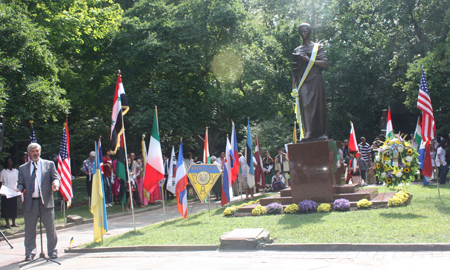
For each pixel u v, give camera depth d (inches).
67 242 384.2
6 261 305.9
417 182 675.4
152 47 874.1
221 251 272.7
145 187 410.9
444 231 254.8
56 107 581.9
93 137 1102.4
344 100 1339.8
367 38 1332.4
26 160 517.7
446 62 858.8
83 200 740.0
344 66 1267.2
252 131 1116.5
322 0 1401.3
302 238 275.6
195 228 357.7
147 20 964.0
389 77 1285.7
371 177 711.1
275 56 1123.9
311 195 412.2
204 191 444.8
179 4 1021.8
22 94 542.6
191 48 943.7
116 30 923.4
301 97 444.5
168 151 1229.1
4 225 484.1
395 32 1224.8
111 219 534.0
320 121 438.0
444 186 555.8
